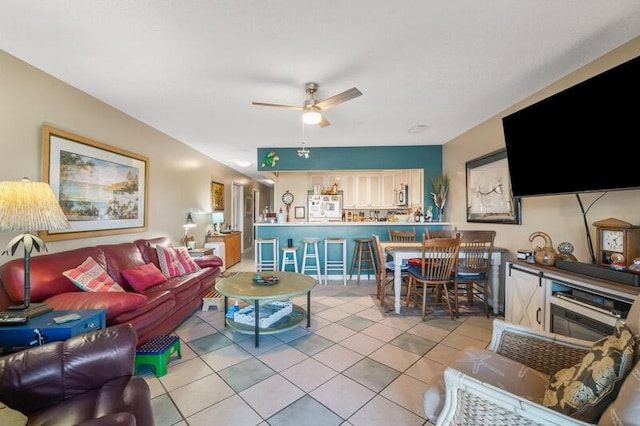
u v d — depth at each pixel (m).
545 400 1.07
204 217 5.69
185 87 2.69
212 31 1.87
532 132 2.37
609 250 1.92
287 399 1.77
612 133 1.77
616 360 0.88
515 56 2.18
